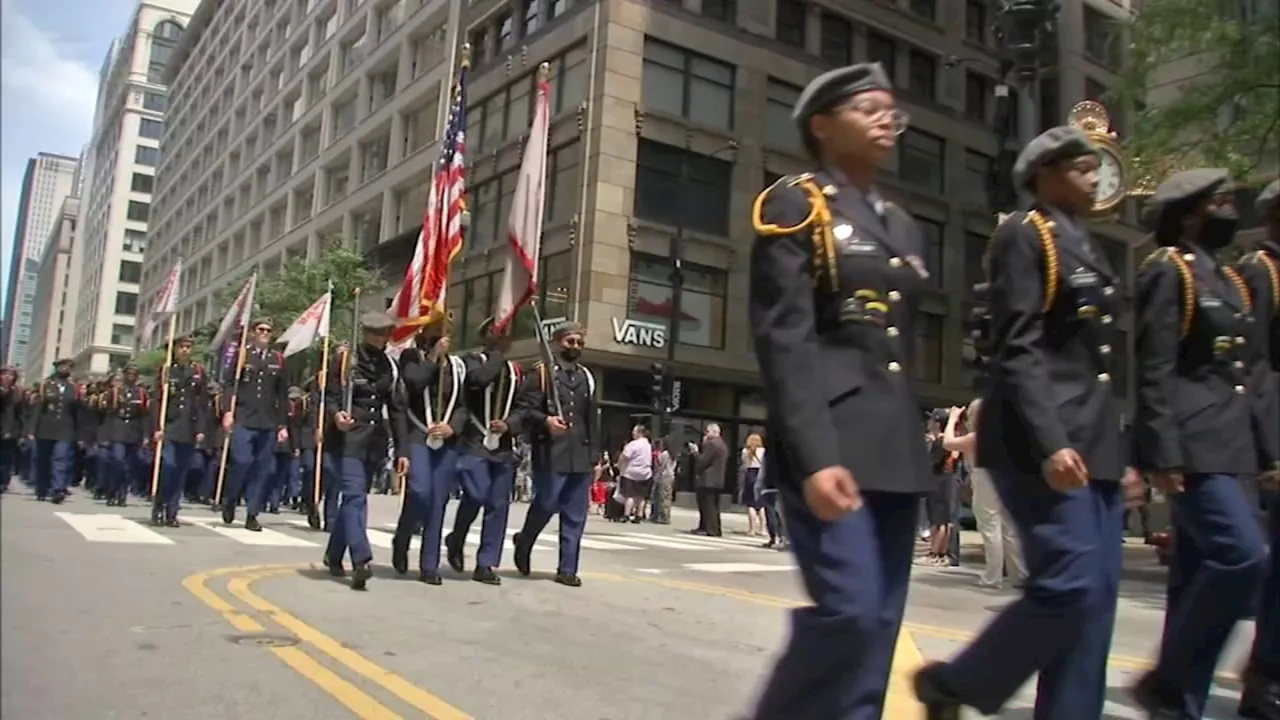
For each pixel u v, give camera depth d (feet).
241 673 15.23
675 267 95.50
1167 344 13.42
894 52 121.70
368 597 22.88
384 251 145.28
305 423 46.26
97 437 53.06
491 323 27.43
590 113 100.37
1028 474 11.13
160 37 372.79
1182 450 13.23
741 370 104.88
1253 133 41.16
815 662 8.96
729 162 106.93
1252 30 40.86
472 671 16.29
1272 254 15.21
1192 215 14.15
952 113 124.57
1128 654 20.74
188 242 277.03
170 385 37.42
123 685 14.07
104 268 358.64
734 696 15.53
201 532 34.91
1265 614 14.97
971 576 36.96
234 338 45.03
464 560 31.73
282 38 216.33
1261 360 14.44
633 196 100.12
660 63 103.45
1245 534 13.03
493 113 120.16
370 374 25.20
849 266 9.51
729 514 94.07
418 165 140.15
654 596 26.12
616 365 98.32
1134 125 44.68
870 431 9.20
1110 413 11.41
